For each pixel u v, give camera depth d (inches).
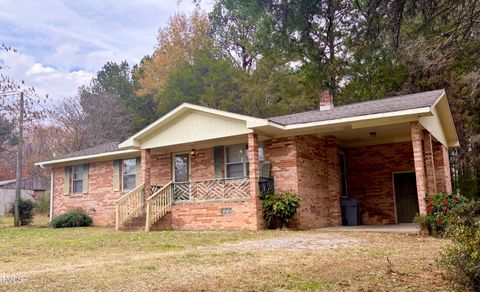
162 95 1266.0
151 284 228.5
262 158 636.7
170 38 1421.0
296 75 1128.8
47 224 876.6
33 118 1016.9
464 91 861.8
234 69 1189.1
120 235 547.8
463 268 202.5
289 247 377.1
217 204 622.5
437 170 701.9
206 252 354.3
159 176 749.3
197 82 1187.3
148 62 1445.6
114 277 249.0
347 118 539.5
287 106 1114.7
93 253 378.3
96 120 1551.4
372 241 417.4
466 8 289.7
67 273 266.1
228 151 682.2
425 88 920.9
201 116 644.1
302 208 600.4
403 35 338.0
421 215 484.7
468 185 889.5
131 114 1520.7
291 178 605.6
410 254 315.6
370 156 738.2
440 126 708.7
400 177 717.9
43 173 1615.4
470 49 484.1
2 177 1667.1
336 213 665.6
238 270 262.4
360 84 976.9
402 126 592.1
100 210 839.1
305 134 617.3
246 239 457.4
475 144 896.9
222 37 1357.0
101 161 853.8
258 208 587.2
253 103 1135.6
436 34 369.7
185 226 649.6
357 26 268.7
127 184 811.4
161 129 684.1
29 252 395.9
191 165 716.0
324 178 674.2
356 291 206.4
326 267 266.2
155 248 402.3
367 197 732.0
